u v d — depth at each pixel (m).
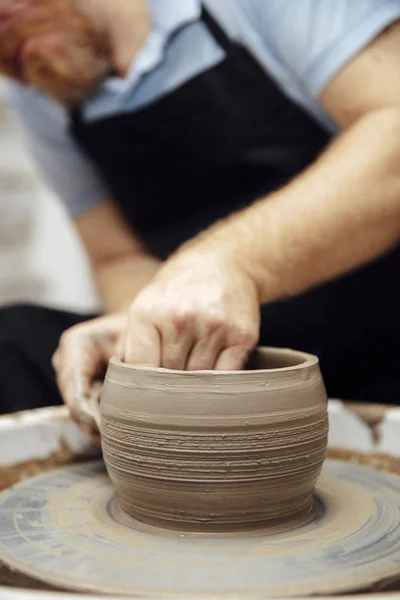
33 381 1.12
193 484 0.60
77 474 0.81
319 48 0.98
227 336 0.68
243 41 1.21
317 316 1.26
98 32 1.26
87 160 1.53
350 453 0.95
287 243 0.80
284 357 0.74
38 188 2.72
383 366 1.28
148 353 0.68
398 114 0.91
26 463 0.91
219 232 0.82
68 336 0.93
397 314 1.26
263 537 0.61
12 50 1.19
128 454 0.62
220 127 1.28
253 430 0.59
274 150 1.28
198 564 0.56
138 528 0.63
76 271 2.79
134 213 1.46
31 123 1.50
